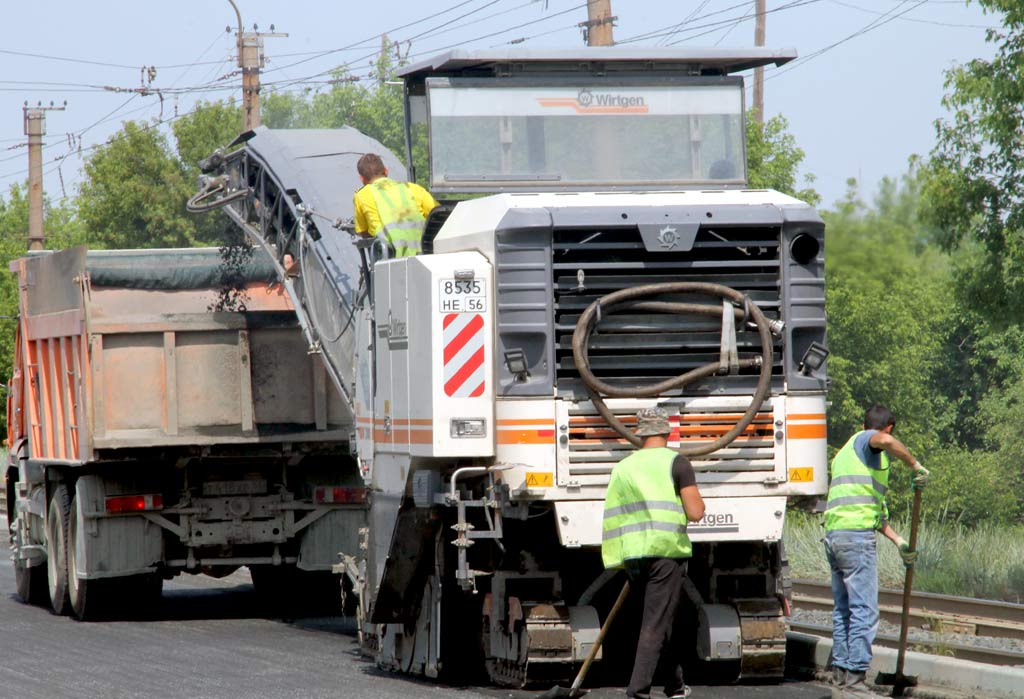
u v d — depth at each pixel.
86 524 26.73
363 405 20.61
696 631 18.50
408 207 19.70
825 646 19.06
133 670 20.34
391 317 18.92
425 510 18.59
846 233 23.94
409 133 20.25
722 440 17.14
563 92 19.47
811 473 17.53
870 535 17.47
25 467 31.48
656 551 16.00
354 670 20.22
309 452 27.44
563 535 17.06
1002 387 83.62
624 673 19.03
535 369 17.11
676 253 17.39
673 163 19.59
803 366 17.55
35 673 20.16
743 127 19.78
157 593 27.98
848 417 59.88
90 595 27.00
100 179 91.44
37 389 30.25
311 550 27.67
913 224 24.05
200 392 26.95
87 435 26.30
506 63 19.36
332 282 23.27
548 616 17.58
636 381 17.27
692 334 17.44
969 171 32.50
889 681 17.95
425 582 19.20
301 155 25.30
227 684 18.94
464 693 17.86
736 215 17.39
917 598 24.66
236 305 27.42
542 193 18.31
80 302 26.61
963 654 19.97
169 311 27.27
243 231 27.12
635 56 19.41
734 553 18.52
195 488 27.47
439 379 17.31
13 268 31.67
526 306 17.06
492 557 18.09
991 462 71.94
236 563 27.64
